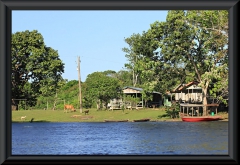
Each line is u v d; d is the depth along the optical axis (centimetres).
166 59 5634
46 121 5603
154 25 5541
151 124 5038
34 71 7094
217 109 5959
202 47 5347
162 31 5522
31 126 4878
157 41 5566
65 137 3691
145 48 5703
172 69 5662
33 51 7056
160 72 5688
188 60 5547
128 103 6631
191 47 5341
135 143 3178
